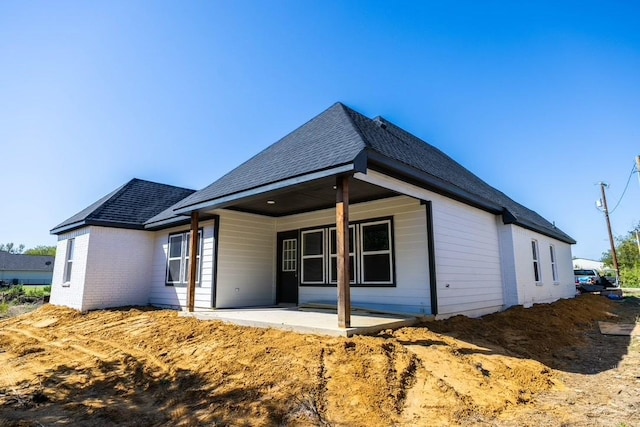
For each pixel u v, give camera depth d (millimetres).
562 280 16031
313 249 10586
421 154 9852
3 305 15695
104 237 12141
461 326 7309
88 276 11680
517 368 5078
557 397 4273
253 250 11023
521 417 3666
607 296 18766
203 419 3762
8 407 4375
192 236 9375
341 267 5922
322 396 4020
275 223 11758
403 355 5039
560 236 15875
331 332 5754
